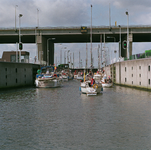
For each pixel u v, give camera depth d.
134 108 22.84
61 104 25.70
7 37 93.06
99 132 14.50
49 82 50.62
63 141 12.88
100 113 20.31
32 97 32.47
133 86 47.75
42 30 88.06
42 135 13.97
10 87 47.22
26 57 63.62
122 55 96.62
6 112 20.94
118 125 16.14
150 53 39.50
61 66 120.25
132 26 84.62
